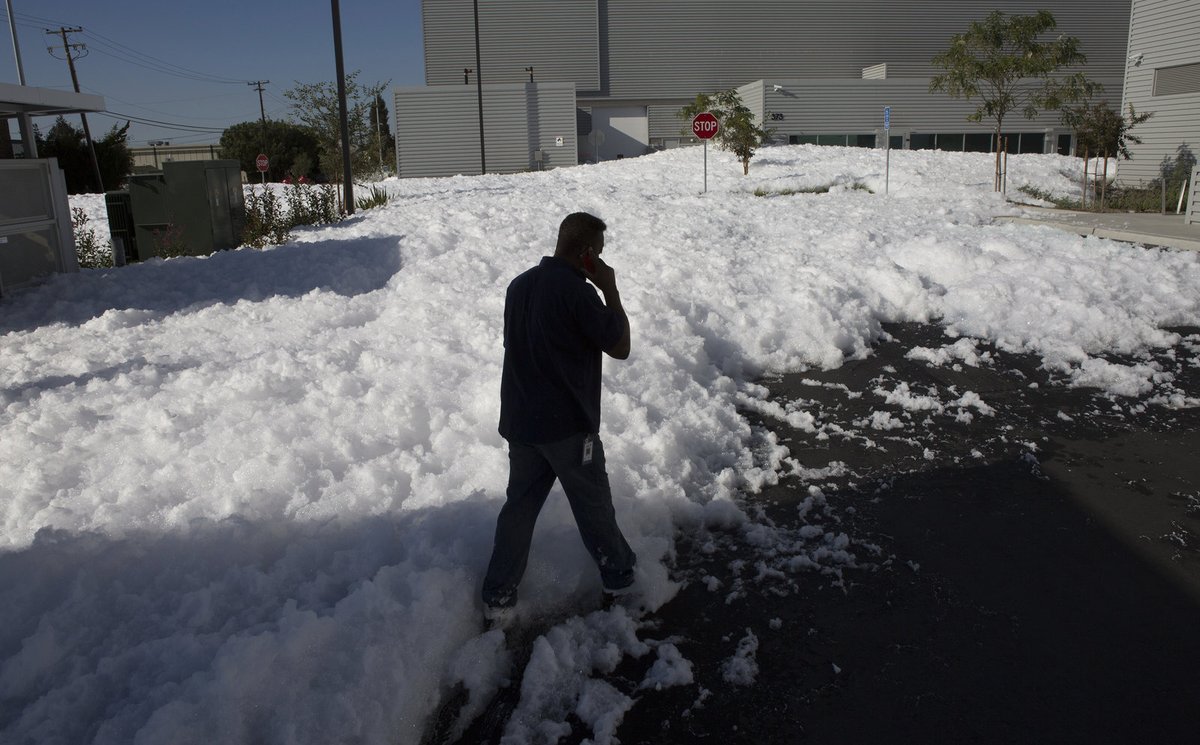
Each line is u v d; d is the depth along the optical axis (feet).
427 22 175.11
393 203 67.56
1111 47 183.73
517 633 11.60
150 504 13.94
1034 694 10.27
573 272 11.05
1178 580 12.71
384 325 25.84
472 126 151.33
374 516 13.60
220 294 31.30
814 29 181.98
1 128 31.53
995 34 68.80
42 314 28.60
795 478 16.63
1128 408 20.12
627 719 10.03
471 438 16.57
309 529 13.21
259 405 18.25
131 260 48.06
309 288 31.91
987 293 29.17
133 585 11.72
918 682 10.57
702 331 25.11
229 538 12.74
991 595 12.44
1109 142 62.90
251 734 9.00
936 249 33.65
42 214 32.81
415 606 10.87
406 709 9.78
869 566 13.33
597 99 180.04
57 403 18.93
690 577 13.14
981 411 20.16
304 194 64.44
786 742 9.62
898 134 144.97
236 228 48.32
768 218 46.91
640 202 56.39
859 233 38.73
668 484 15.38
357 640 10.15
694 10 178.91
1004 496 15.69
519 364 11.11
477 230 41.75
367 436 16.57
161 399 18.88
